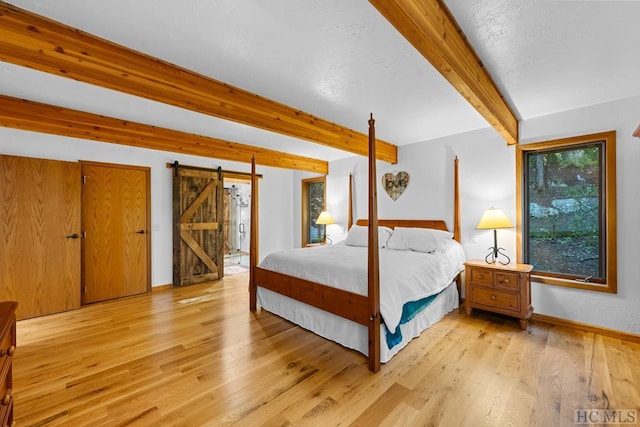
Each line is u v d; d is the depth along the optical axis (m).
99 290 3.88
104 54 1.66
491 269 3.02
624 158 2.60
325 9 1.40
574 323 2.84
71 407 1.73
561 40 1.70
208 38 1.65
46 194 3.42
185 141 3.56
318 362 2.25
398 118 3.09
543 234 3.13
